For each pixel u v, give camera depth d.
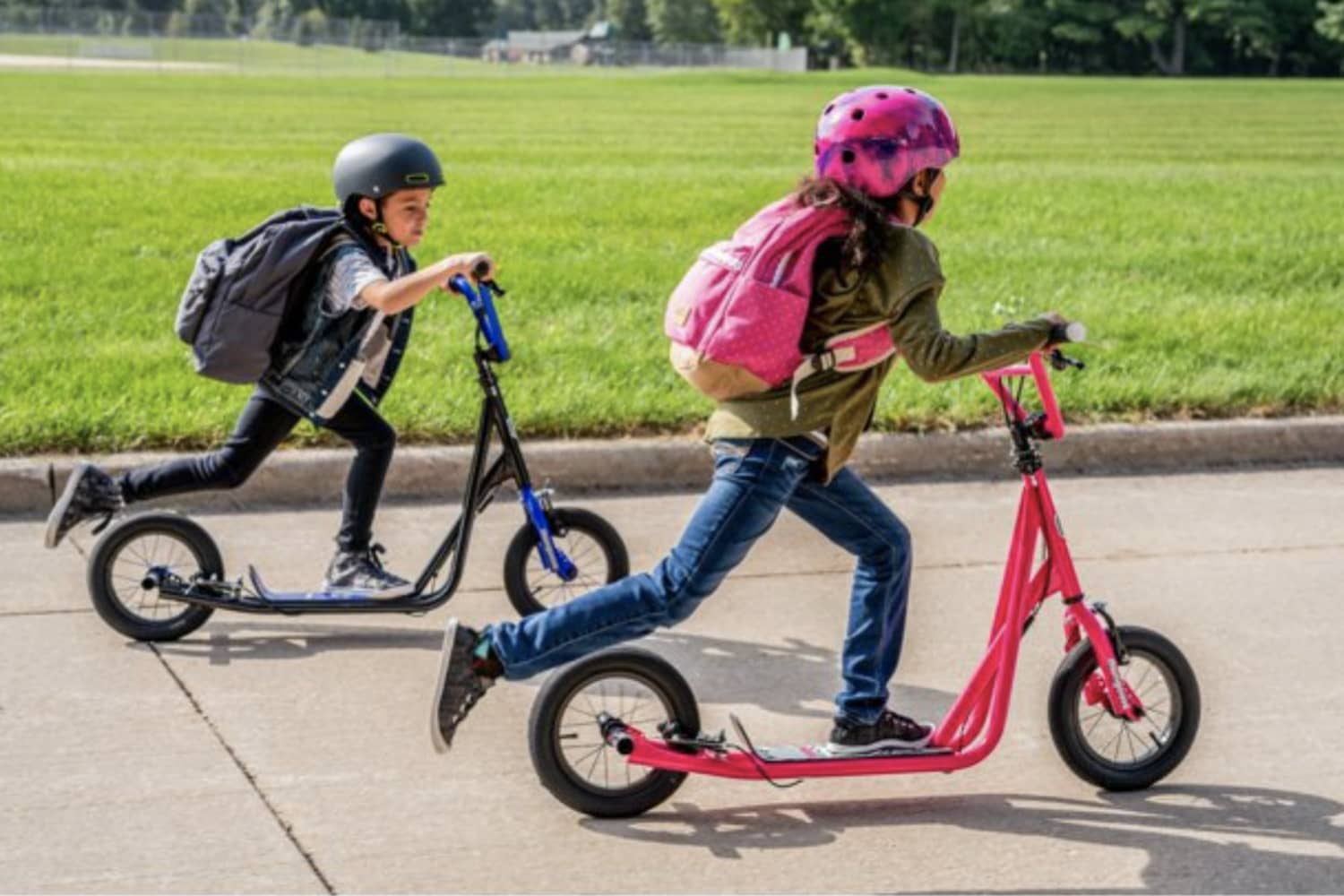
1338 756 5.61
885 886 4.65
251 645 6.39
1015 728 5.81
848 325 4.75
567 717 5.45
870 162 4.71
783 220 4.71
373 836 4.87
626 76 76.88
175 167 23.02
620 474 8.57
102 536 6.37
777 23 135.25
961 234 17.47
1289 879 4.75
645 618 4.88
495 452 8.59
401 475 8.28
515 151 28.62
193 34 105.69
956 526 8.11
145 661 6.18
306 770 5.30
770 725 5.81
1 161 22.88
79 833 4.82
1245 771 5.47
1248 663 6.44
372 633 6.56
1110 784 5.28
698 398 9.51
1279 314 13.01
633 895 4.56
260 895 4.50
